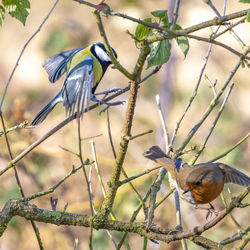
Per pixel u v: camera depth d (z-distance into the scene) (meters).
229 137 13.31
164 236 5.77
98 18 5.24
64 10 16.25
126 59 15.41
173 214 11.20
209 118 13.92
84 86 7.15
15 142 11.85
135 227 5.98
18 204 6.15
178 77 14.80
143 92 14.70
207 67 15.01
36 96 14.72
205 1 6.33
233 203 5.12
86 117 14.08
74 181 12.18
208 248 5.74
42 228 11.40
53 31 15.40
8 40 15.91
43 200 11.74
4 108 12.75
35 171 12.04
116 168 5.98
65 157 12.48
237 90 14.57
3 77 15.23
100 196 12.02
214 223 5.36
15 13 6.22
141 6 15.30
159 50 6.12
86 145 13.38
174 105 14.46
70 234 11.27
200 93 14.52
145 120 14.19
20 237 11.23
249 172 11.91
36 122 7.72
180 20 15.39
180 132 13.59
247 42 15.38
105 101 7.05
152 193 6.23
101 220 6.02
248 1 5.23
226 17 5.49
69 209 11.64
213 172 6.17
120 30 15.55
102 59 8.02
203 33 15.47
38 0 16.42
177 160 6.50
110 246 10.70
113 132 13.95
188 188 6.27
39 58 15.45
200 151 7.07
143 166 12.79
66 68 7.77
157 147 6.80
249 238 5.55
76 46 15.40
